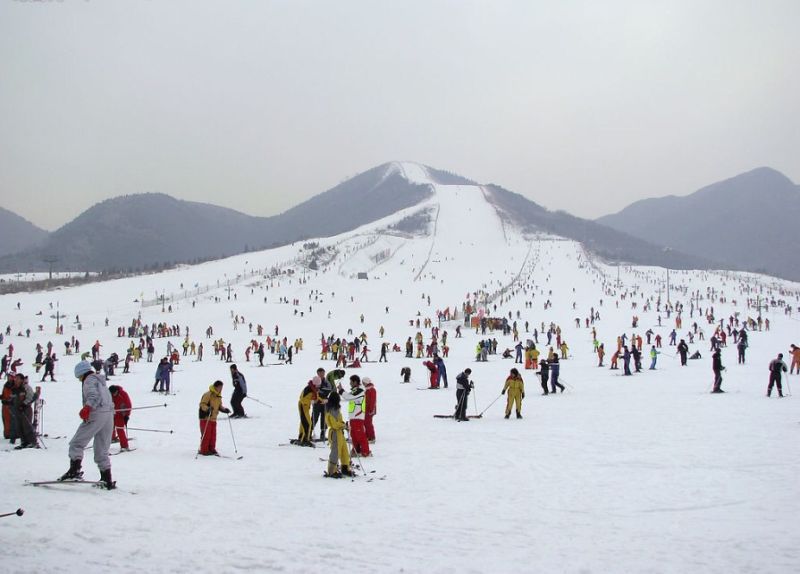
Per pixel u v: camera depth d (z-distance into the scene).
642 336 65.69
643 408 23.09
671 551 8.38
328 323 86.31
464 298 115.88
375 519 9.90
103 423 11.71
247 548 8.31
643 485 12.16
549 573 7.59
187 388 33.31
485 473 13.50
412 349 54.03
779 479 12.29
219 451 16.42
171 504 10.55
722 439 16.59
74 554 7.89
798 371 33.75
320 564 7.77
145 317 95.56
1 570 7.26
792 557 8.10
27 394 16.47
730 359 44.97
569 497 11.38
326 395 17.53
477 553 8.28
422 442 17.52
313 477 13.18
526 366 41.66
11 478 12.34
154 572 7.39
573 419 21.22
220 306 107.50
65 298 123.69
